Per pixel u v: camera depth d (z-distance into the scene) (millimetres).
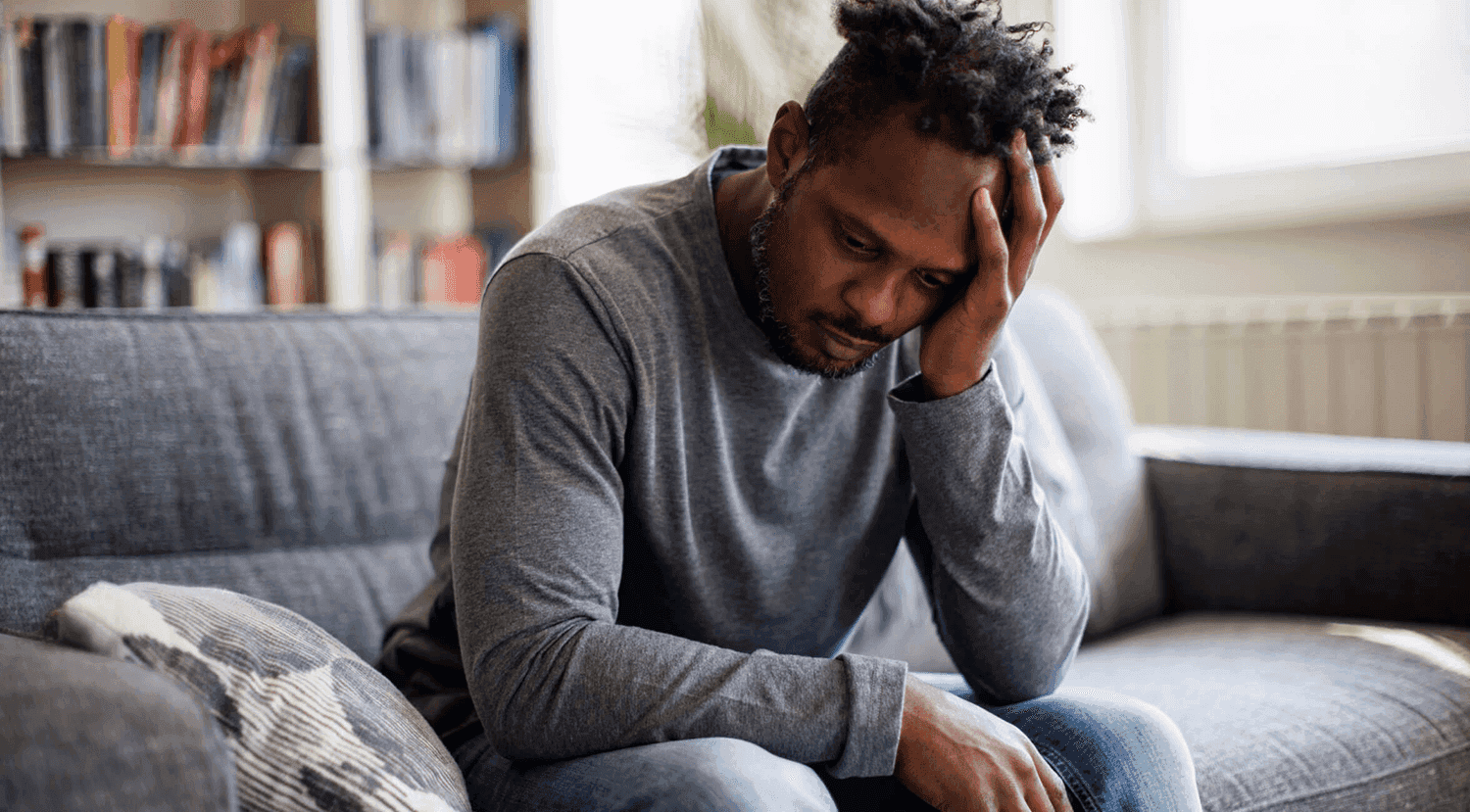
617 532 801
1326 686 1148
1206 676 1195
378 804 662
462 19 3068
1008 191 816
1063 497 1470
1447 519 1350
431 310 1446
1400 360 2102
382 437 1312
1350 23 2330
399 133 2662
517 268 826
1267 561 1504
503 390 787
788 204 789
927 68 733
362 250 2621
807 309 785
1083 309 2586
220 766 554
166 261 2408
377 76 2633
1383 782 1036
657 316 841
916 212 741
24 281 2287
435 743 759
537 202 2822
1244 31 2498
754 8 2363
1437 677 1181
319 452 1262
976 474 873
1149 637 1444
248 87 2465
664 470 854
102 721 520
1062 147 858
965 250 772
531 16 2770
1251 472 1534
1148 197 2645
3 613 1004
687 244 876
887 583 1370
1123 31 2646
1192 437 1745
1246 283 2455
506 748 748
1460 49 2178
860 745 733
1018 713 868
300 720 668
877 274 759
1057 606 919
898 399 886
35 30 2250
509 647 736
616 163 2988
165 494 1147
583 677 725
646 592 905
